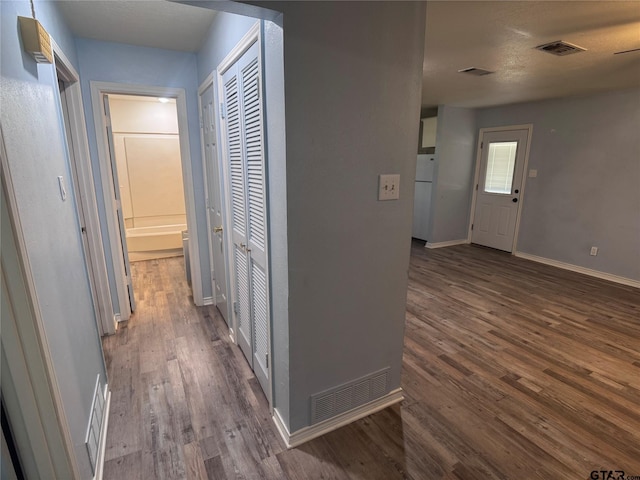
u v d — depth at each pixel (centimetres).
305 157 145
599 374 234
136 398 207
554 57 282
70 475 117
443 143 539
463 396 212
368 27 148
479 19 212
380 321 188
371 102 156
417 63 166
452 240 592
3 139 90
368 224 170
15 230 93
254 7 124
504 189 539
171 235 516
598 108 417
